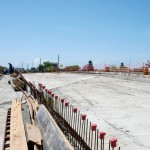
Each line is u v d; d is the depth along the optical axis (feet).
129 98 62.39
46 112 30.73
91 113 45.34
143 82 108.17
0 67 304.50
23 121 39.96
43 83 119.24
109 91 78.74
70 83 114.93
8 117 47.47
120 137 31.32
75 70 279.69
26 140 28.02
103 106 52.42
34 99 54.34
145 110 46.98
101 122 38.73
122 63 181.47
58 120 30.01
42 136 28.17
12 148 27.14
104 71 190.08
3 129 40.91
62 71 313.32
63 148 19.56
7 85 122.72
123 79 128.36
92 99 62.90
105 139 30.25
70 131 25.20
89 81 121.70
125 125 36.88
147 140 30.17
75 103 57.16
